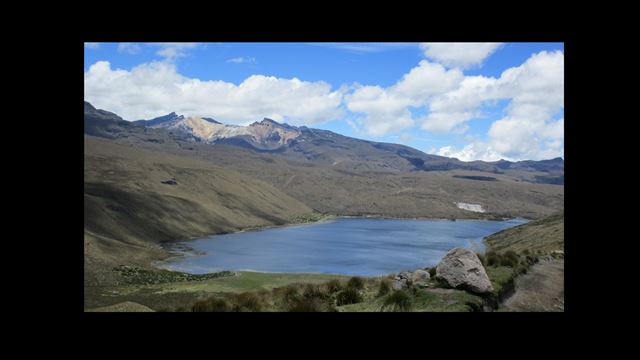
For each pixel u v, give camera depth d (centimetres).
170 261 8281
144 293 4406
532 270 1504
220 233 14488
